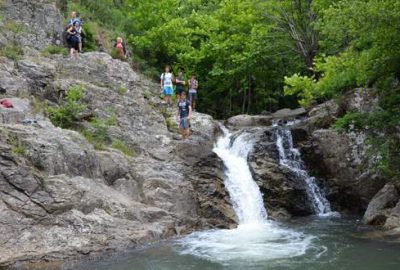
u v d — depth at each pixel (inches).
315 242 457.4
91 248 413.1
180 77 826.8
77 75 703.7
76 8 911.7
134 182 534.6
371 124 578.2
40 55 715.4
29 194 433.7
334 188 674.2
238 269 370.9
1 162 436.5
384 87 590.2
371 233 491.5
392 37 491.8
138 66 965.2
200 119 759.1
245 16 1004.6
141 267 379.2
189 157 626.2
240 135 715.4
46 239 410.3
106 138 603.2
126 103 685.9
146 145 629.9
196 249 431.5
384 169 576.4
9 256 385.1
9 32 720.3
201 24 1063.6
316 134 703.1
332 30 530.9
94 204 460.8
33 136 487.5
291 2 933.8
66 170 482.9
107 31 946.1
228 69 1065.5
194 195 558.3
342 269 366.6
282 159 687.1
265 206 613.9
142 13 1055.0
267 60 1083.3
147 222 484.7
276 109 1229.7
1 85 584.7
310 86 709.3
